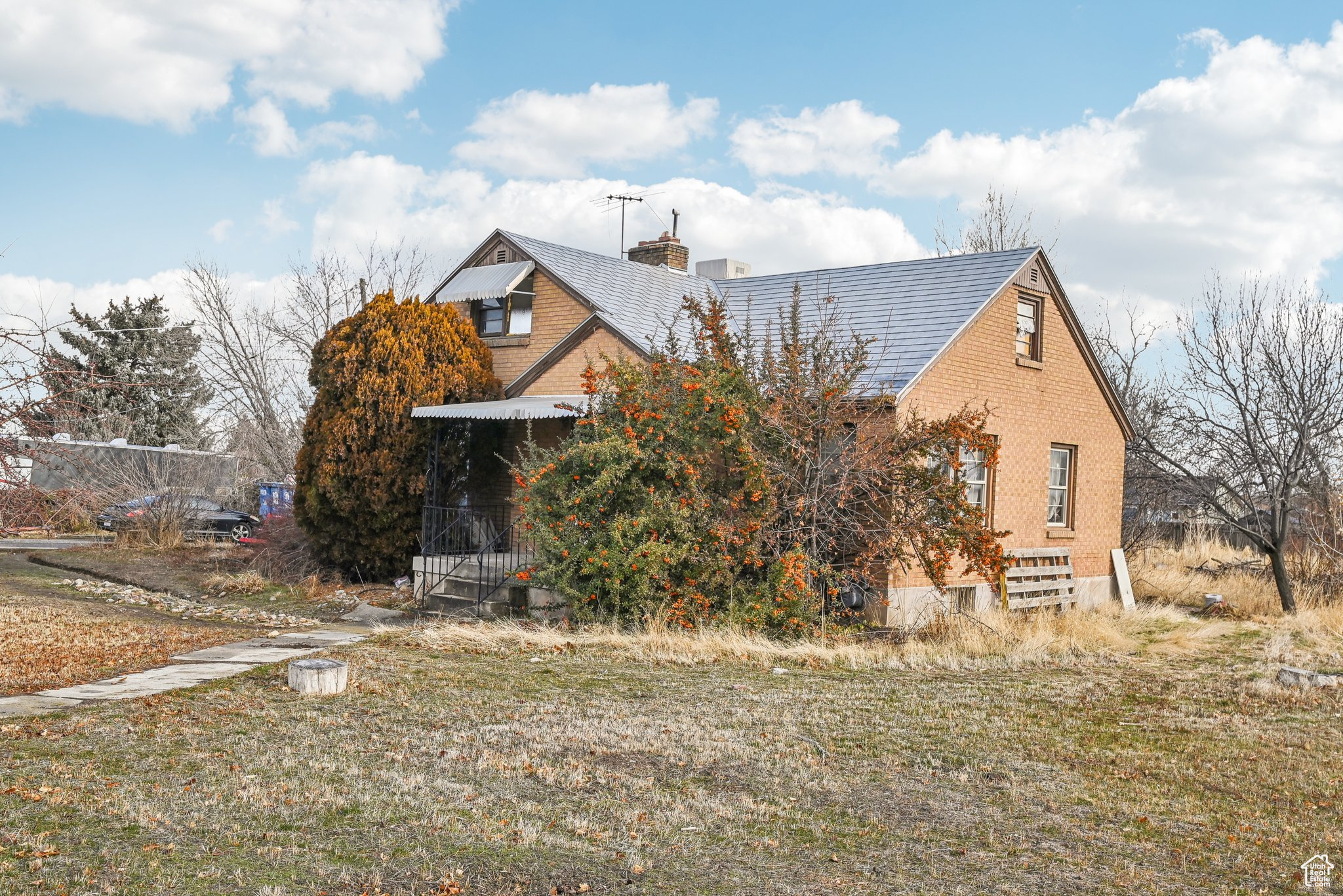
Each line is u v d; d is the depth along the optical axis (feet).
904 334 62.49
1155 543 90.22
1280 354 66.85
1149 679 42.14
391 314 67.41
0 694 33.24
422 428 65.98
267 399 121.19
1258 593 70.54
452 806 23.40
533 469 52.70
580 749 28.63
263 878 18.98
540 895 18.90
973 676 42.32
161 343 129.08
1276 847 22.97
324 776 25.22
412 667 39.86
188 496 87.97
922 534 51.29
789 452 52.34
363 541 66.28
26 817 21.44
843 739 30.78
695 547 50.52
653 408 52.11
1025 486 68.03
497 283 70.85
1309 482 70.08
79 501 36.60
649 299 73.10
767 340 56.44
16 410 33.53
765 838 22.30
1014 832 23.29
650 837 22.11
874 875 20.52
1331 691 39.81
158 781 24.25
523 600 56.85
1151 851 22.43
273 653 41.88
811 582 51.80
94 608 57.72
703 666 42.42
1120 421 77.36
